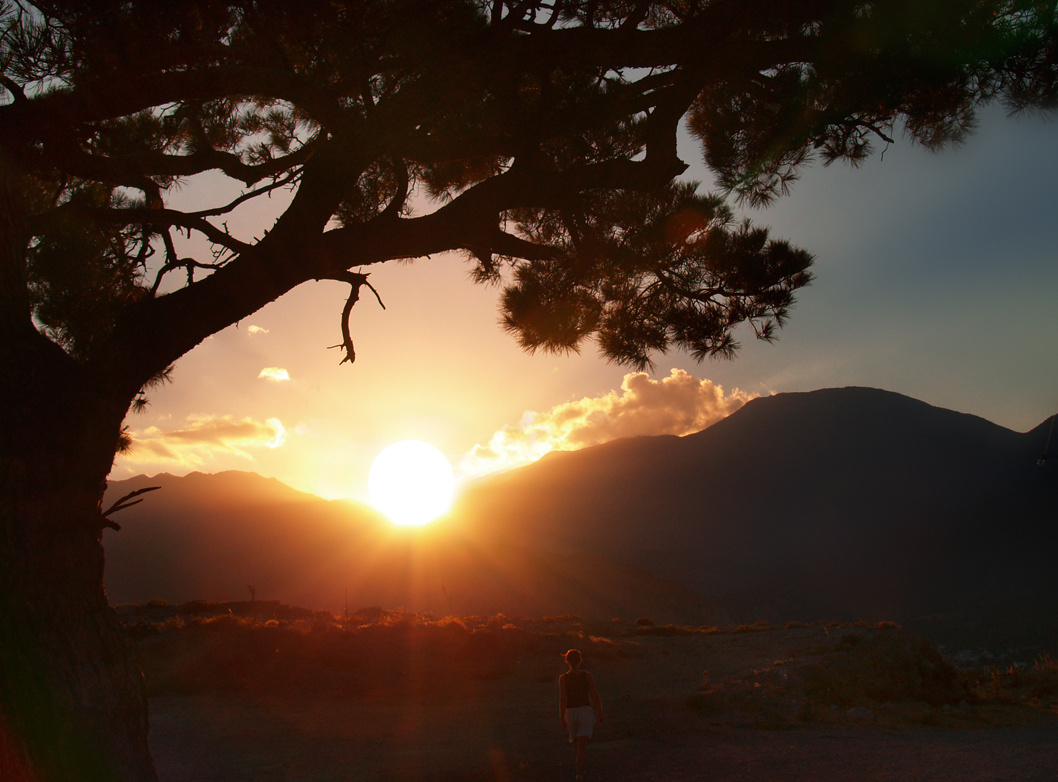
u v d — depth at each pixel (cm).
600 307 924
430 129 696
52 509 473
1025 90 649
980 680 2262
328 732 1346
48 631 451
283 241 602
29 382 479
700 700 1620
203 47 580
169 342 555
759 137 844
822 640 2577
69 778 429
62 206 673
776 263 779
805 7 627
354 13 605
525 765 1074
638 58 648
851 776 988
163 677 1759
